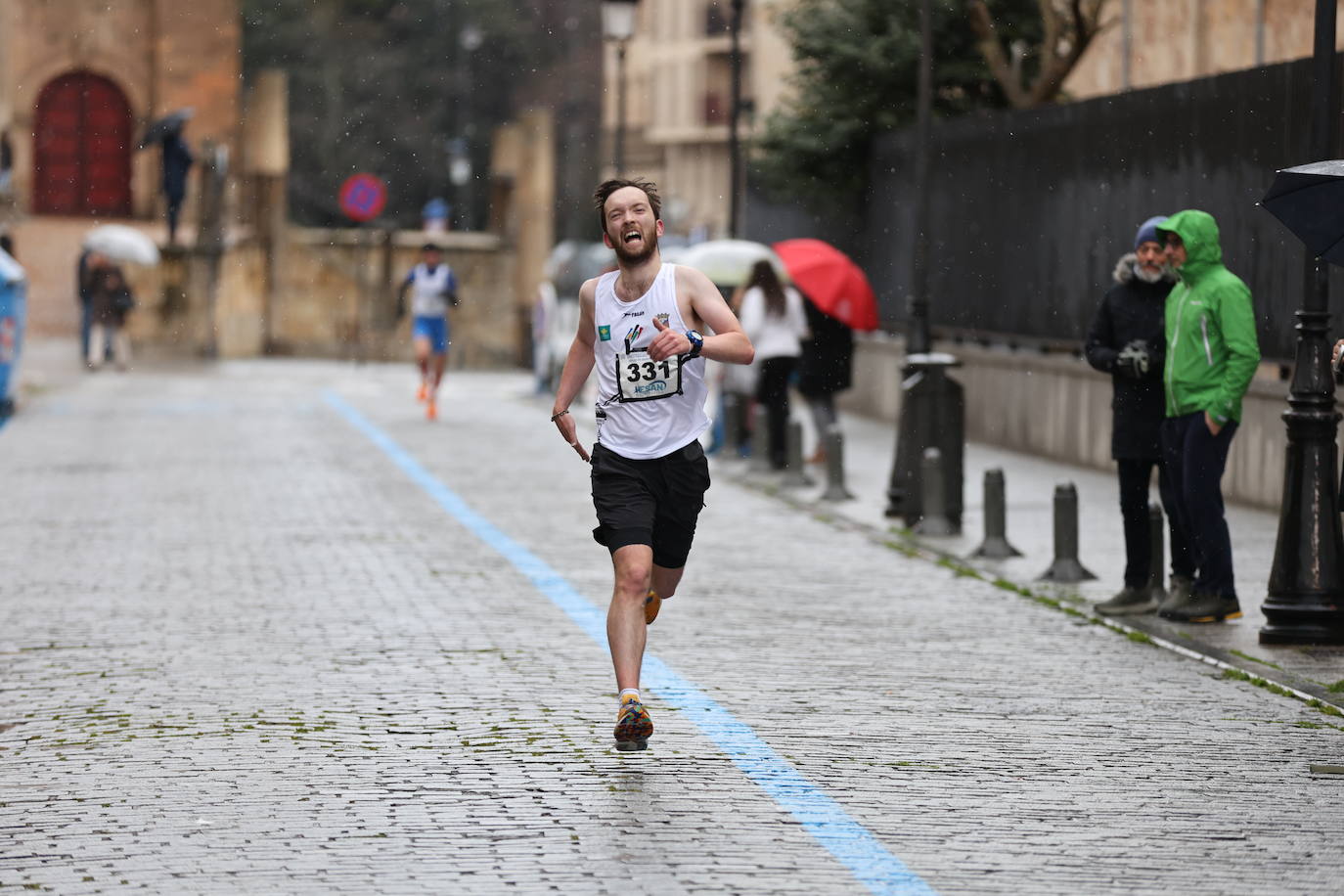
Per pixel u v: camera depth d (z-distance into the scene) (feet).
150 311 354.33
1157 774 66.95
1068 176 182.29
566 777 64.90
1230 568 98.17
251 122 391.45
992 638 95.09
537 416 237.45
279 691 79.00
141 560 116.47
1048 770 67.31
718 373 195.62
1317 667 86.74
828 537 134.92
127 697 77.61
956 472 137.39
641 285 67.97
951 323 212.84
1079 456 181.98
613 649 66.64
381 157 544.62
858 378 242.17
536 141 394.93
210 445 191.83
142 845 56.70
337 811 60.44
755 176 276.00
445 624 95.20
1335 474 92.68
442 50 552.82
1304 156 138.51
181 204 375.66
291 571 112.78
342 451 188.34
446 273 230.68
